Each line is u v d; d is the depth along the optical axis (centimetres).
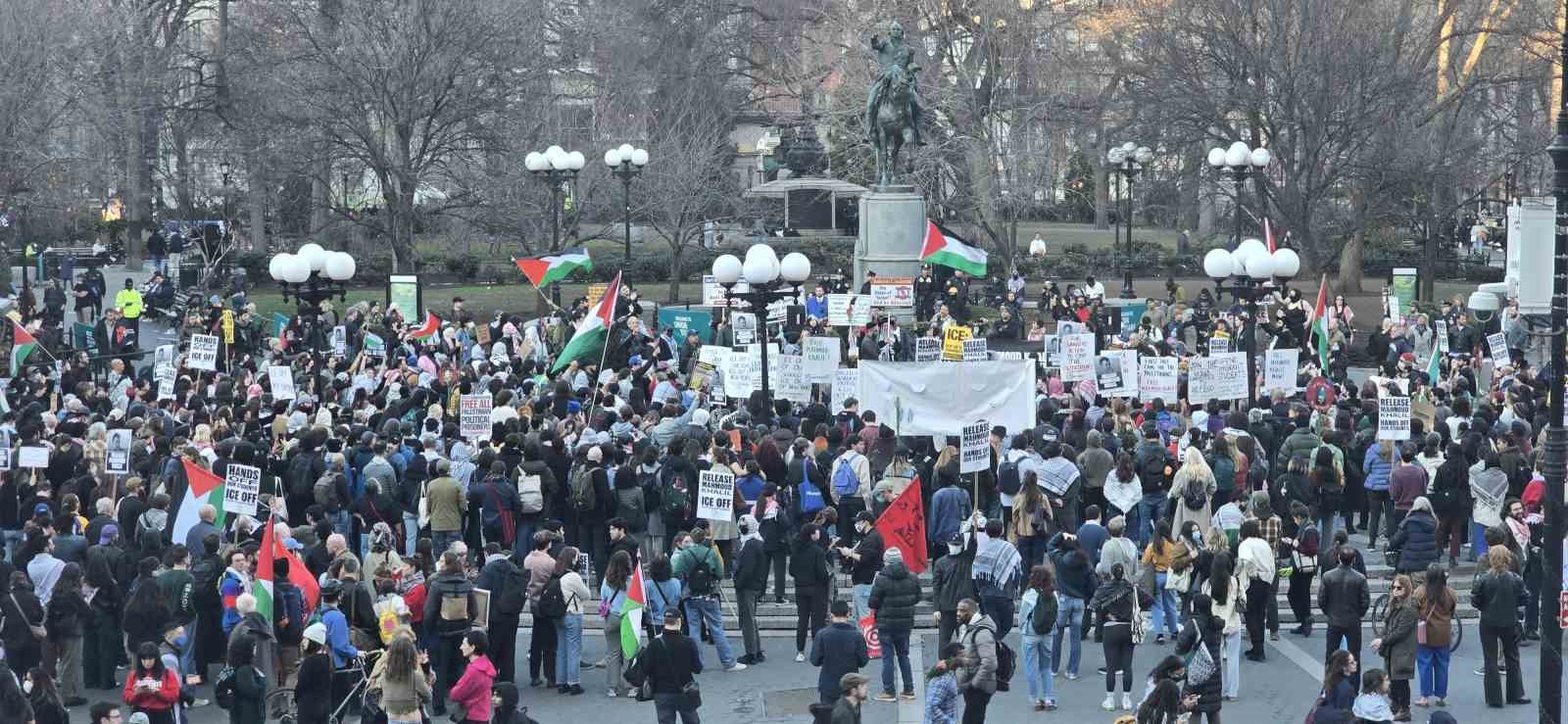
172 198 9000
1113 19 8131
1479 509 2742
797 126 9181
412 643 1939
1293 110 6475
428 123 6462
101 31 6525
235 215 7900
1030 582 2266
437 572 2286
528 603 2823
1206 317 5234
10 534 2762
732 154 8800
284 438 2966
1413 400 3331
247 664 2052
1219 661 2012
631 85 7956
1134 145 6775
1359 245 7319
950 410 2927
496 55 6500
